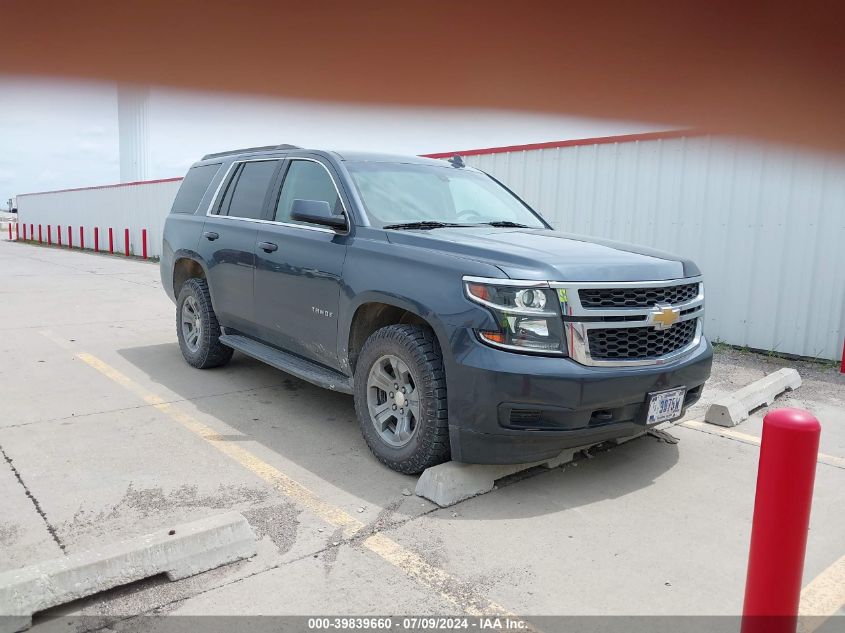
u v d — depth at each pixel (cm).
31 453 397
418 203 452
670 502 356
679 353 371
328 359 431
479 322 329
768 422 189
